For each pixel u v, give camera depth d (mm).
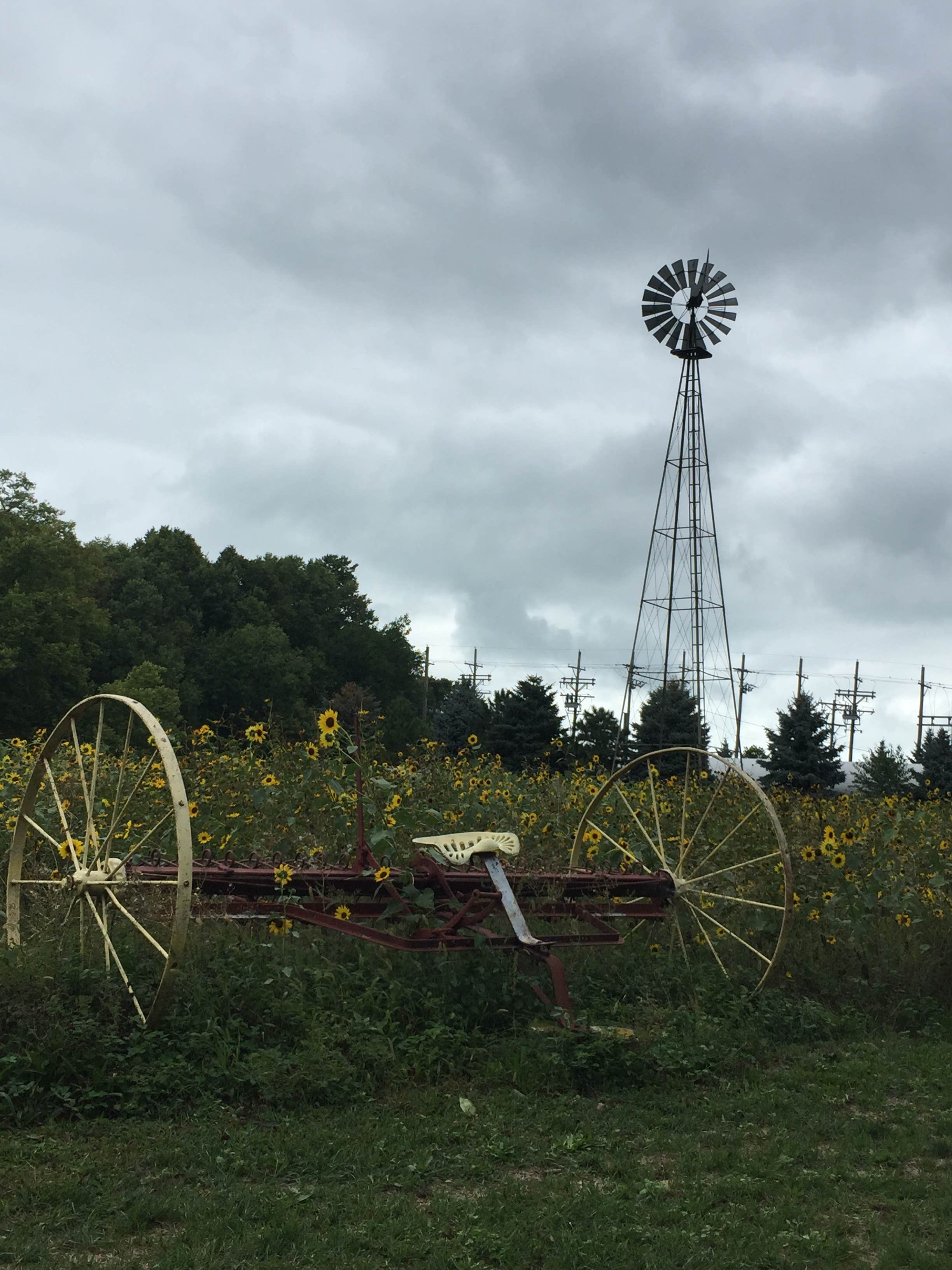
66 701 48375
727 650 34094
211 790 9328
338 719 7109
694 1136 5152
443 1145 4816
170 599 70188
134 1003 5281
